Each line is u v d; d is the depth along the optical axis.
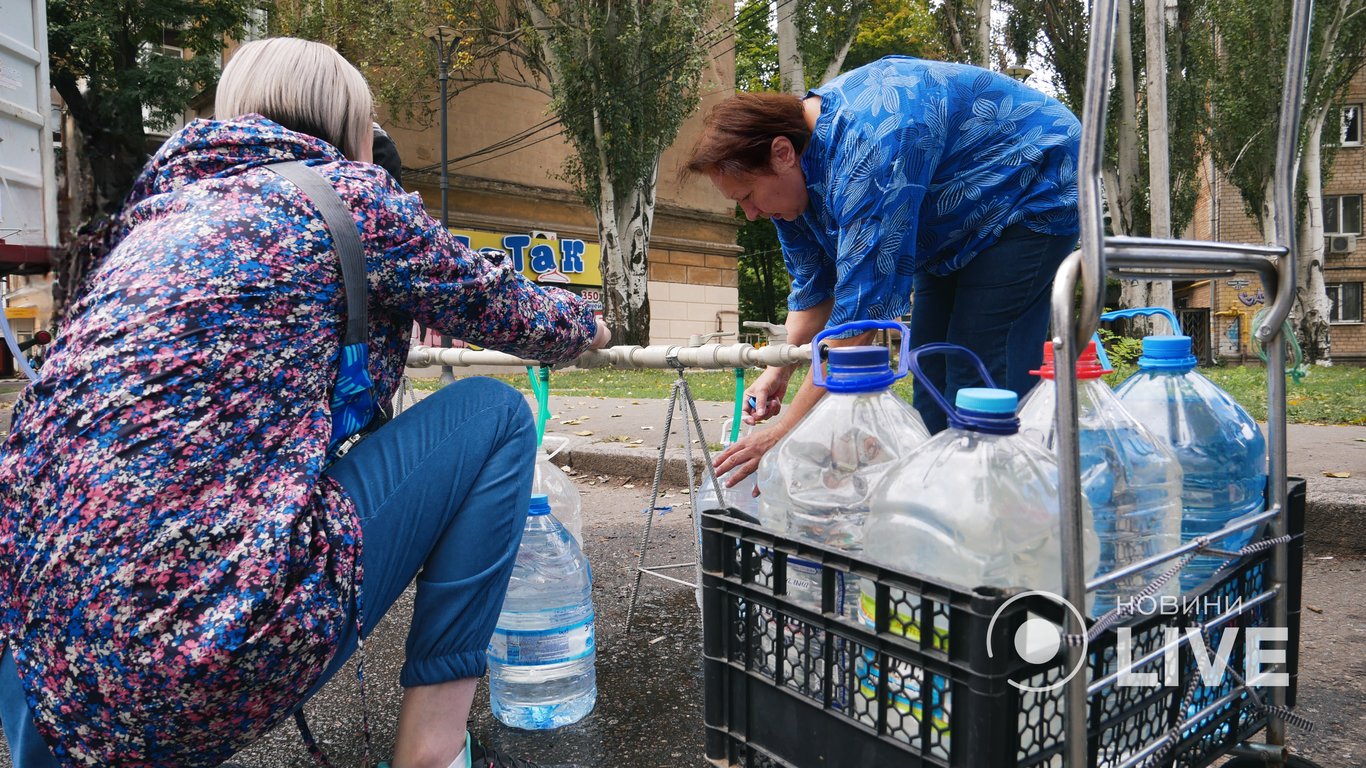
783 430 1.70
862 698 1.03
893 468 1.20
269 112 1.38
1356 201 24.16
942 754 0.94
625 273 17.23
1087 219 0.92
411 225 1.31
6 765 1.74
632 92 16.55
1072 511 0.92
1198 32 19.22
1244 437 1.44
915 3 24.78
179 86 14.88
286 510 1.12
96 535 1.05
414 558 1.36
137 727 1.09
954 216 2.17
